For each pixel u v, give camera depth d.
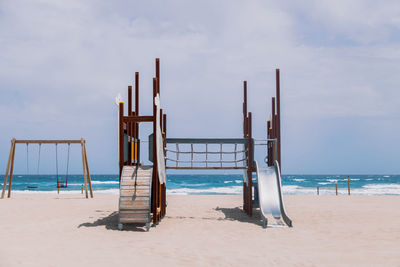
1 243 7.43
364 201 18.48
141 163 12.73
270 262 6.04
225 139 12.49
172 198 21.31
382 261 6.16
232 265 5.86
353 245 7.55
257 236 8.62
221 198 21.33
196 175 135.50
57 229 9.27
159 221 10.79
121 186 9.54
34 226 9.71
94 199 19.62
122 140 10.11
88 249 6.96
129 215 9.27
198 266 5.79
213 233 9.01
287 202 17.83
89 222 10.50
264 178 12.47
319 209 14.44
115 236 8.41
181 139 12.50
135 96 12.10
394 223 10.73
